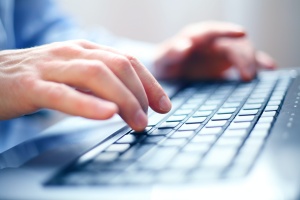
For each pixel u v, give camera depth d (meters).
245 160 0.25
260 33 1.19
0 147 0.58
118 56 0.39
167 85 0.67
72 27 0.96
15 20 0.92
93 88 0.37
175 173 0.24
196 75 0.78
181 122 0.39
